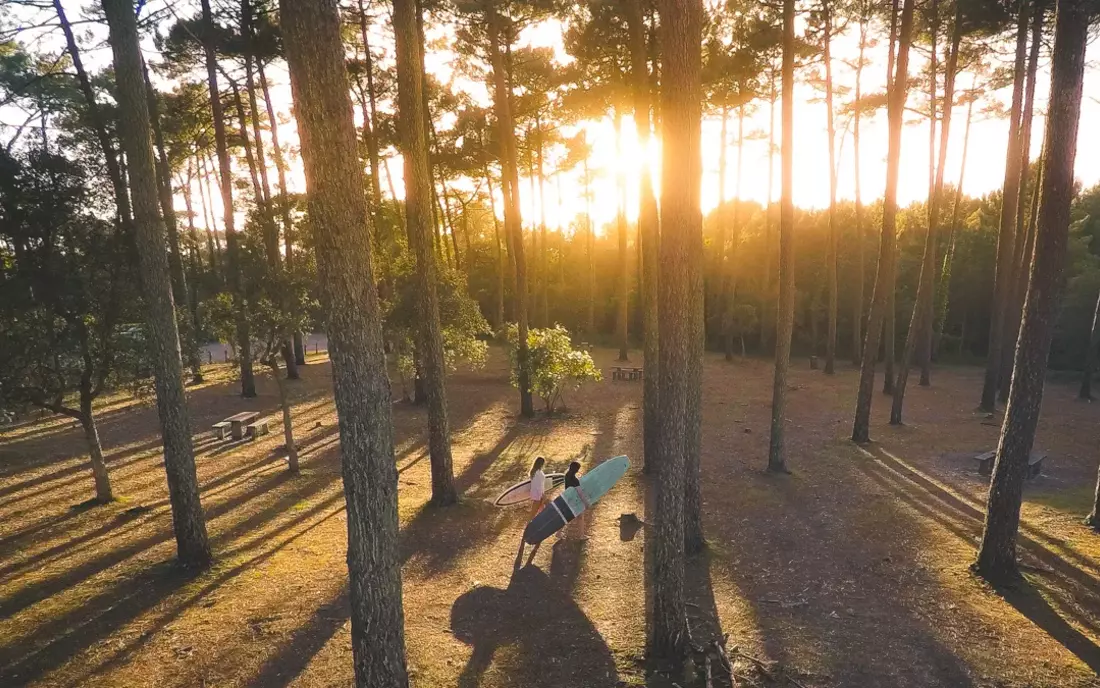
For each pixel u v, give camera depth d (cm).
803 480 1248
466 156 2772
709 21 1598
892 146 1459
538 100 2303
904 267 3625
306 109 426
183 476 837
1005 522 775
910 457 1440
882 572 813
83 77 1055
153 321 806
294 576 820
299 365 3033
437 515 1067
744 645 636
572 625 688
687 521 888
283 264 1321
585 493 987
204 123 2622
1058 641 639
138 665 615
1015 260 2006
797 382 2658
